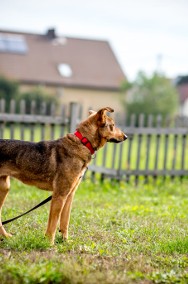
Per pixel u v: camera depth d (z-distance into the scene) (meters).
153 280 5.92
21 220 8.34
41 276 5.62
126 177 14.38
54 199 7.09
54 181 7.10
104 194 12.75
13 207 9.66
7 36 56.34
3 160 7.13
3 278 5.58
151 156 22.16
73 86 54.44
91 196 12.20
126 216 9.50
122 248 7.18
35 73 53.50
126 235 7.89
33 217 8.60
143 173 14.50
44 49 56.16
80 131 7.21
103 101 56.25
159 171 14.71
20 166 7.13
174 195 13.54
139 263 6.41
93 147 7.27
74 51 57.62
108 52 59.00
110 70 57.41
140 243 7.45
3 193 7.33
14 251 6.65
